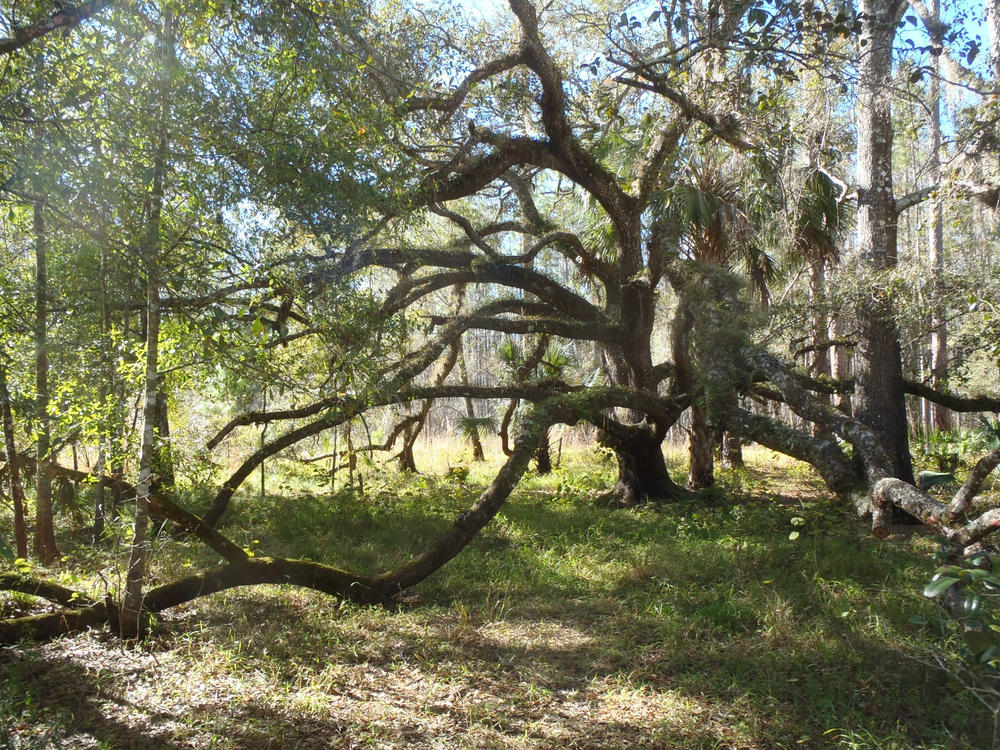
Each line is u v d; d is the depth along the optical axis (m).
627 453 12.27
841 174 12.54
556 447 22.59
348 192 5.54
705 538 8.90
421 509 11.13
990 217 11.07
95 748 3.90
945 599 4.85
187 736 4.03
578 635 5.63
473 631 5.65
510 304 11.48
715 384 10.09
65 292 6.73
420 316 11.46
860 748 3.81
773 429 9.19
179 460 8.50
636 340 12.19
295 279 5.75
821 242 12.75
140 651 5.22
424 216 8.23
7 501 8.41
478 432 19.19
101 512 7.68
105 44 4.98
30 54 4.84
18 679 4.63
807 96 10.04
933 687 4.50
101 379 6.72
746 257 12.58
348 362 6.54
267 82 5.34
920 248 13.77
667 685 4.69
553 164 10.72
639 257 12.23
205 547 8.38
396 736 4.05
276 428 11.98
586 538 8.93
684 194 11.72
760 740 3.99
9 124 4.72
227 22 5.28
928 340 17.55
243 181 5.15
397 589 6.50
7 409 6.78
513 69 10.56
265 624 5.86
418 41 9.39
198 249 5.25
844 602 5.95
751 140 10.24
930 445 15.70
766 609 5.86
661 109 11.58
